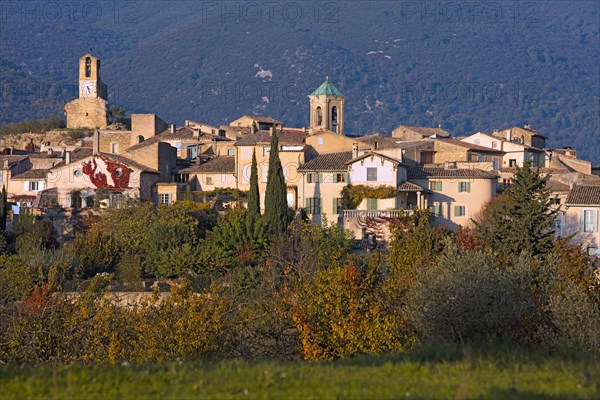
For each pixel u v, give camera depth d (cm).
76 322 13912
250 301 15675
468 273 12962
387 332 13200
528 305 12825
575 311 12588
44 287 15512
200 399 7138
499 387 7319
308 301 14562
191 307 13838
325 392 7238
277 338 14488
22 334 13800
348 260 18488
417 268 14950
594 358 9288
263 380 7744
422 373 8006
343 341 13688
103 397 7262
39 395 7362
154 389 7462
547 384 7569
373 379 7731
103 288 18038
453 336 12306
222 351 13712
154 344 13425
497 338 11744
